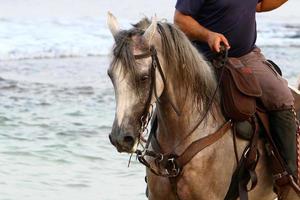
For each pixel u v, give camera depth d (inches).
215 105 381.4
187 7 387.5
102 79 1169.4
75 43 1566.2
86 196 567.2
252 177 385.7
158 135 378.0
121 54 335.3
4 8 2165.4
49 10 2185.0
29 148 700.7
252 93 383.6
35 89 1039.6
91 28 1777.8
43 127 792.9
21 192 566.9
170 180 370.3
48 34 1651.1
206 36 383.2
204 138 371.6
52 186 588.1
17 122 809.5
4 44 1497.3
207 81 375.6
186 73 364.8
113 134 332.8
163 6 2421.3
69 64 1342.3
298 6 2711.6
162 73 350.9
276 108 394.6
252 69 397.1
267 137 397.4
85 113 881.5
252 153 386.6
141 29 350.9
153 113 388.5
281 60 1443.2
